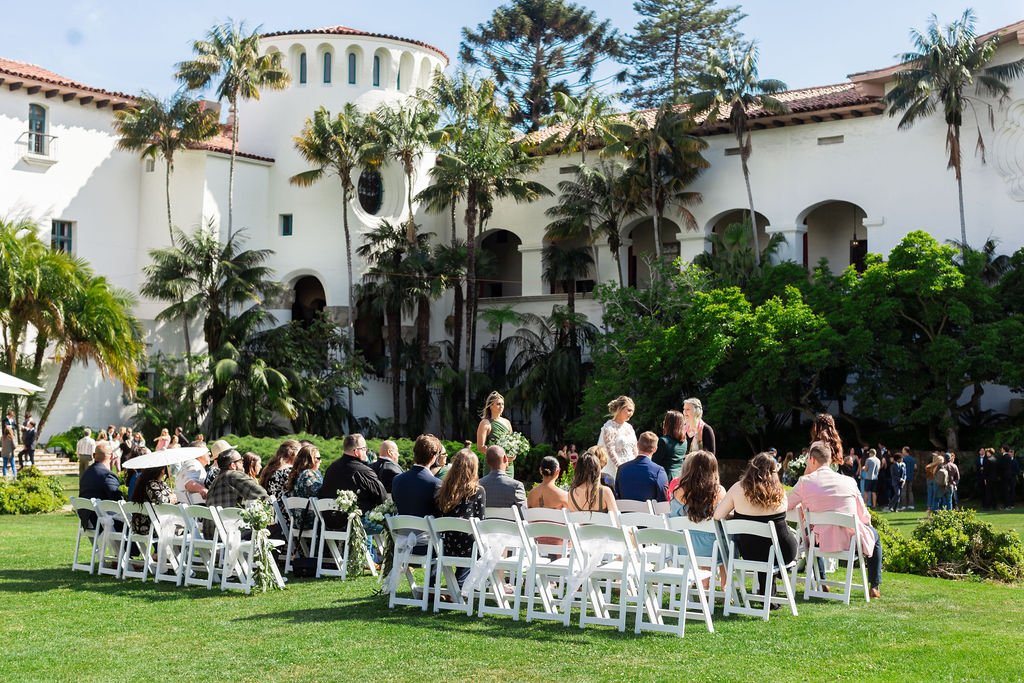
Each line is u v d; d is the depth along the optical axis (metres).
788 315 36.75
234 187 48.81
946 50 38.66
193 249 44.53
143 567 13.96
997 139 39.88
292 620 10.88
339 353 47.75
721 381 39.34
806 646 9.69
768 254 43.69
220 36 45.59
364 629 10.44
